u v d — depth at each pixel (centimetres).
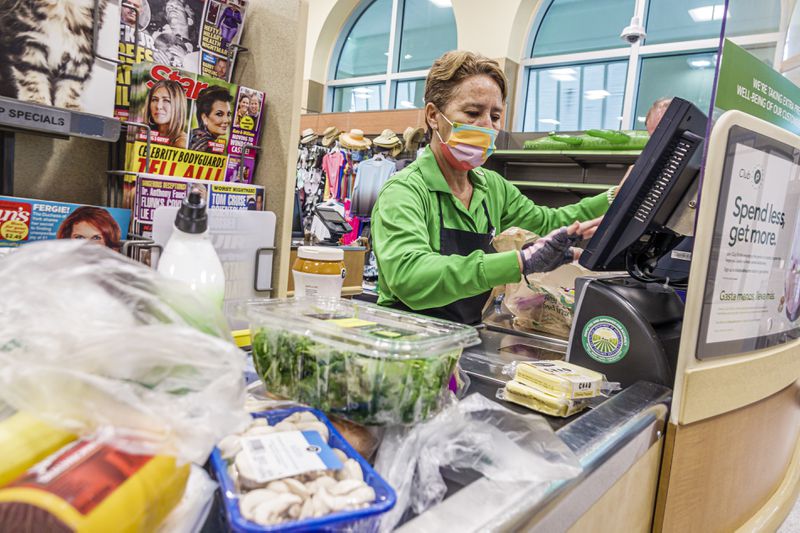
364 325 64
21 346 40
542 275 152
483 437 60
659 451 92
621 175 522
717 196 88
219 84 124
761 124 94
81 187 127
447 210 171
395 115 618
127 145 118
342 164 633
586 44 629
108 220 103
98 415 37
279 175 132
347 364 56
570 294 147
